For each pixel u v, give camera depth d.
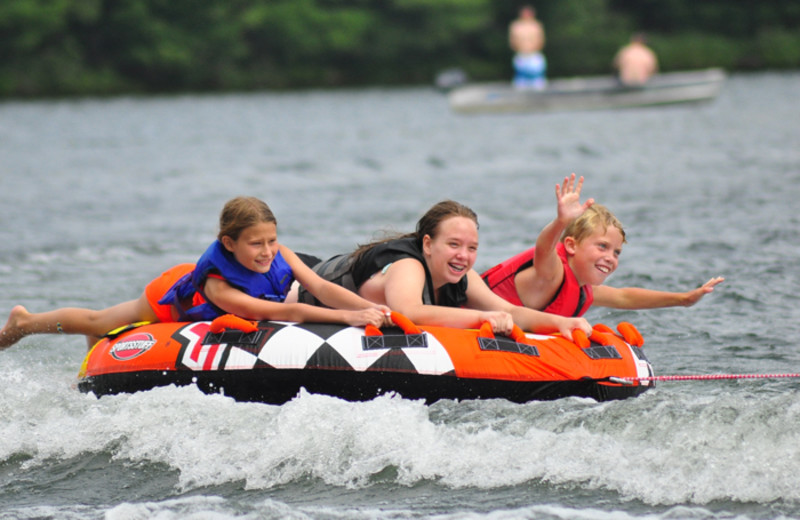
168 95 175.75
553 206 43.91
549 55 198.00
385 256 18.95
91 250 35.78
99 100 161.50
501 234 36.88
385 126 99.25
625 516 13.48
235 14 185.50
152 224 42.06
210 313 19.09
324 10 195.38
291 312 18.14
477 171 59.56
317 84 190.62
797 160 58.69
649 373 18.56
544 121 99.00
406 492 14.47
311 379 17.31
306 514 13.78
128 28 175.50
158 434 16.33
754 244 33.41
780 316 24.48
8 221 43.38
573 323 18.53
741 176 52.06
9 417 17.42
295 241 36.56
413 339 17.53
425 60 197.38
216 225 41.53
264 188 54.09
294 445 15.69
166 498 14.59
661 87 107.38
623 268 30.02
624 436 15.57
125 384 18.23
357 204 46.66
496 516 13.56
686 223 38.16
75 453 16.09
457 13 193.38
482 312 18.16
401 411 16.39
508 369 17.41
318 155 71.69
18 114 128.62
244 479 15.10
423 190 51.44
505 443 15.48
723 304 25.73
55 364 21.39
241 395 17.58
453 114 115.50
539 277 19.44
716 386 18.64
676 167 57.50
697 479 14.25
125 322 20.27
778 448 14.68
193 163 67.81
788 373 19.47
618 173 55.84
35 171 64.44
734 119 92.19
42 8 167.38
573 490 14.30
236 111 130.50
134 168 65.44
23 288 29.28
